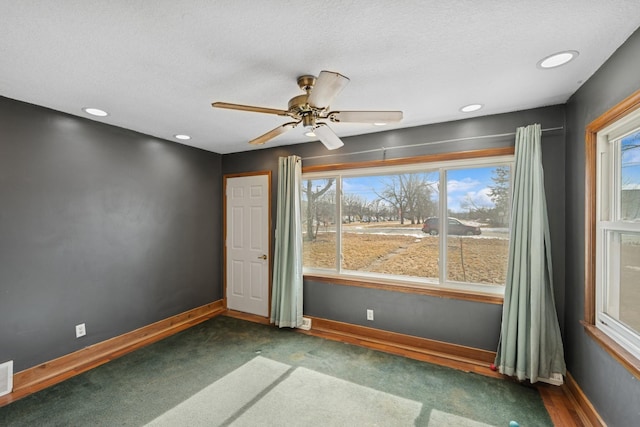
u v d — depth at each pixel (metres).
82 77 1.94
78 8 1.28
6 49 1.60
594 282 1.91
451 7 1.28
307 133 3.20
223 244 4.33
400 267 3.18
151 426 1.91
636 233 1.59
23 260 2.38
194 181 3.91
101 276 2.91
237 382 2.41
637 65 1.44
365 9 1.29
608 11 1.31
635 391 1.46
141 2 1.24
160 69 1.83
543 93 2.20
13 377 2.30
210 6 1.27
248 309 4.10
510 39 1.53
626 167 1.69
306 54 1.67
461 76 1.94
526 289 2.33
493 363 2.66
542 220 2.32
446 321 2.86
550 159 2.44
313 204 3.68
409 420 1.97
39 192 2.47
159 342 3.17
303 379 2.45
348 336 3.29
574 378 2.17
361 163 3.27
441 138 2.88
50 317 2.53
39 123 2.46
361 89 2.13
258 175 4.00
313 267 3.68
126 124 2.96
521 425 1.92
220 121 2.84
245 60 1.73
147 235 3.34
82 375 2.51
